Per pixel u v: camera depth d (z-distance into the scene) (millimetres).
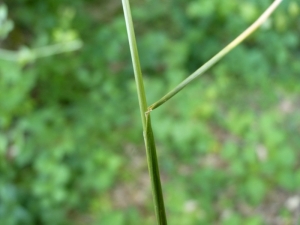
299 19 744
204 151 645
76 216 563
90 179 588
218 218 566
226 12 749
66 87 689
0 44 703
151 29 830
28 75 589
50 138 597
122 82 739
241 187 593
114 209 577
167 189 594
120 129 665
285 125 684
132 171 627
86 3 885
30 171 581
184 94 705
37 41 643
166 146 647
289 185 597
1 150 530
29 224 516
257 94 732
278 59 761
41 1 797
